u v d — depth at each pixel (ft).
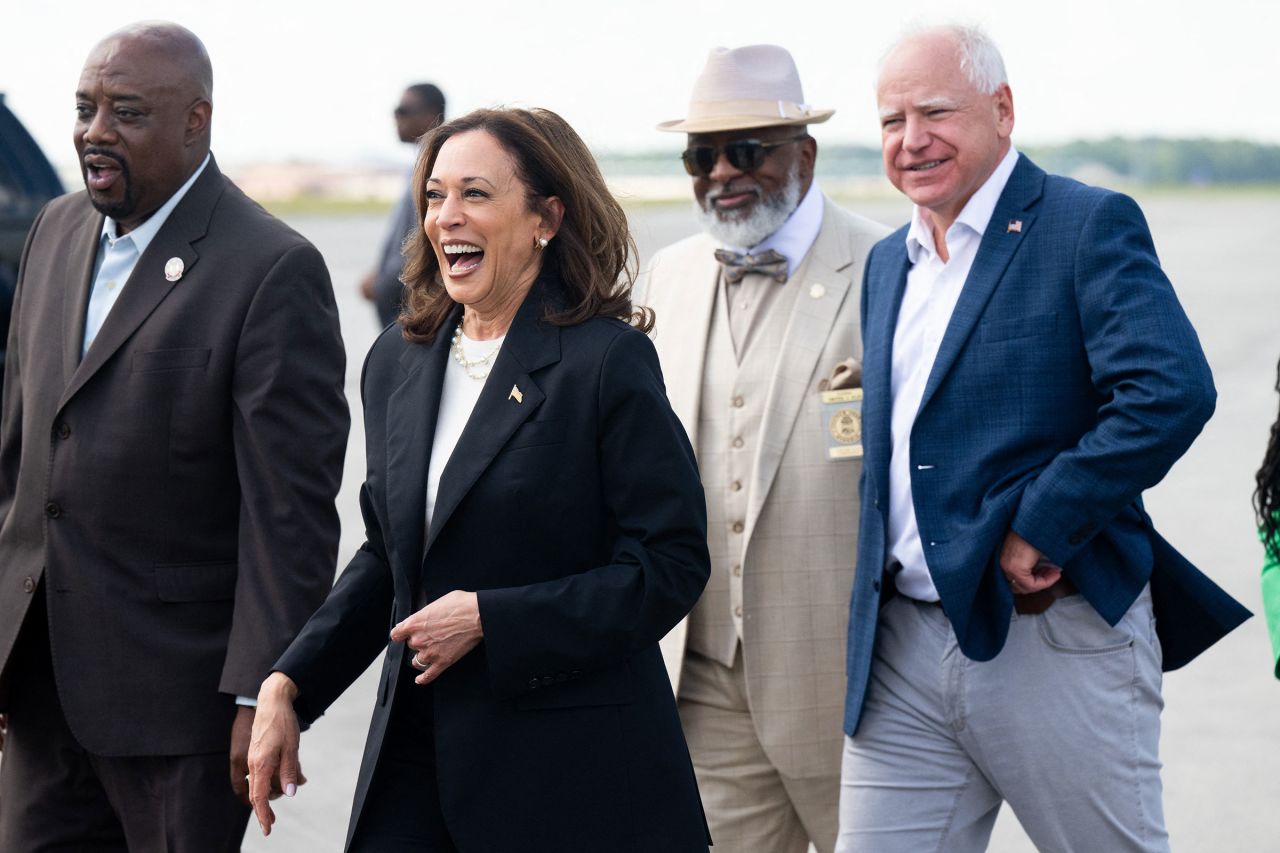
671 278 14.21
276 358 11.93
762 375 13.52
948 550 10.98
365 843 9.69
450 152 9.75
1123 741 11.13
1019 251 11.11
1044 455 10.94
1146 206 245.65
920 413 11.21
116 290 12.42
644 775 9.55
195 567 12.14
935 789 11.56
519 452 9.48
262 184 303.07
